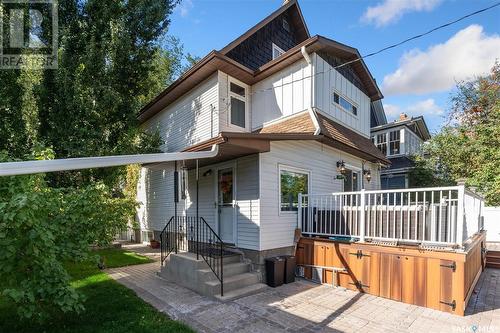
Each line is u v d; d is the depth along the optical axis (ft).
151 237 41.37
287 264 21.93
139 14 33.96
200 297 18.21
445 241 17.63
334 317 15.44
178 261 21.22
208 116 31.71
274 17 36.60
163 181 38.88
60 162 11.32
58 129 29.50
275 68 31.17
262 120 32.94
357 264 20.24
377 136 60.54
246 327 14.08
